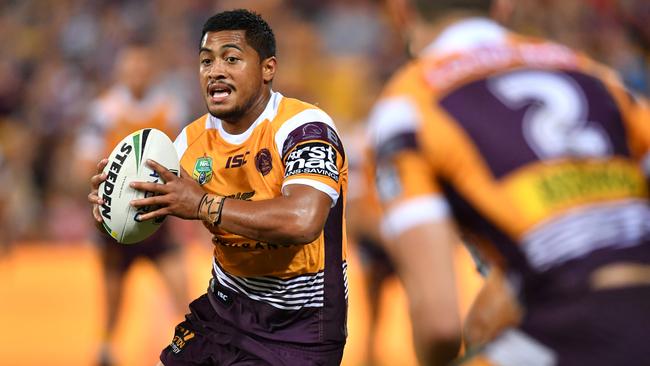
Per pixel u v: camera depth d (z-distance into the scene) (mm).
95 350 25844
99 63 57625
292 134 12891
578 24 54375
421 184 8719
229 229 12273
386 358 28047
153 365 26859
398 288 33125
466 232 9047
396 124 8867
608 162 8828
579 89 9039
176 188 12445
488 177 8680
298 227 12078
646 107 9445
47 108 55125
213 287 14016
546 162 8664
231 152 13375
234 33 13117
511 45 9297
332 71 55438
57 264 41031
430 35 9469
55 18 63031
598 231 8570
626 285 8422
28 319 32375
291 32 57219
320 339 13422
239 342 13492
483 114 8797
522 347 8586
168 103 27812
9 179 47406
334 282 13461
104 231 13211
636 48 54375
